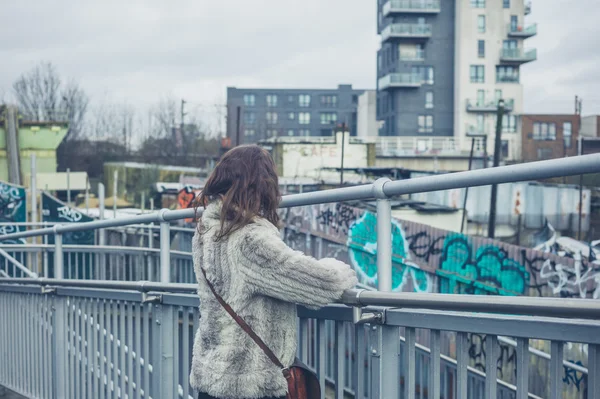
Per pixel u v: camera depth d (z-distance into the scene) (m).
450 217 19.77
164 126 83.94
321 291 2.38
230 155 2.65
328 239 13.77
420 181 2.42
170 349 3.98
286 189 33.97
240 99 131.75
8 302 6.35
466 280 10.59
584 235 28.05
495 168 2.17
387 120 89.12
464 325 2.35
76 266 10.07
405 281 11.91
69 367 5.35
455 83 85.00
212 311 2.54
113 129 83.69
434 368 2.48
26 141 48.38
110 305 4.68
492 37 85.25
